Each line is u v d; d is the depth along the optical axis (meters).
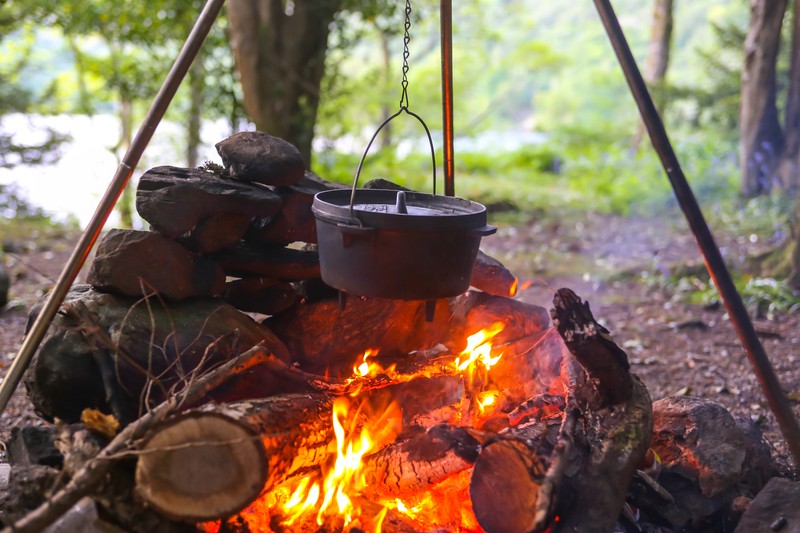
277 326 3.12
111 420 2.32
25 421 3.91
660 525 2.71
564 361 3.00
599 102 20.28
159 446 2.11
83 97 14.23
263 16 8.88
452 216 2.28
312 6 9.04
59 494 2.05
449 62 3.00
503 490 2.29
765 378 2.63
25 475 2.26
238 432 2.12
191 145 11.60
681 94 13.60
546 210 11.13
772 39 10.17
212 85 11.23
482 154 16.28
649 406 2.55
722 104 13.42
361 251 2.32
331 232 2.40
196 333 2.72
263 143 2.94
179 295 2.77
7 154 10.50
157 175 2.84
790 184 9.89
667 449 2.92
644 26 33.31
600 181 12.41
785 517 2.50
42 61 14.98
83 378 2.63
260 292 3.14
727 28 13.63
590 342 2.40
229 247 2.98
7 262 7.52
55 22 10.60
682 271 7.21
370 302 3.01
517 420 2.70
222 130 14.50
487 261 3.22
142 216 2.75
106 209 2.66
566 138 17.95
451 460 2.38
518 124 31.08
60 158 10.94
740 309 2.62
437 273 2.33
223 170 3.00
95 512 2.12
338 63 11.07
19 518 2.22
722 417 2.94
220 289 2.91
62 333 2.65
